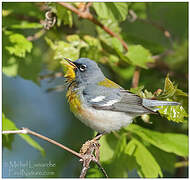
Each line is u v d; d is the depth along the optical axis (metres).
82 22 13.96
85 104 10.48
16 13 12.43
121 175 10.49
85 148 9.09
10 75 11.44
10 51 10.78
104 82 10.89
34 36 12.31
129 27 14.84
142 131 10.45
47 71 14.75
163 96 9.89
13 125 9.64
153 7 14.59
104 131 10.69
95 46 12.05
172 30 14.67
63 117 14.67
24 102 15.06
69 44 11.79
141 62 11.74
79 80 10.94
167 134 10.49
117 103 10.37
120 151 10.44
